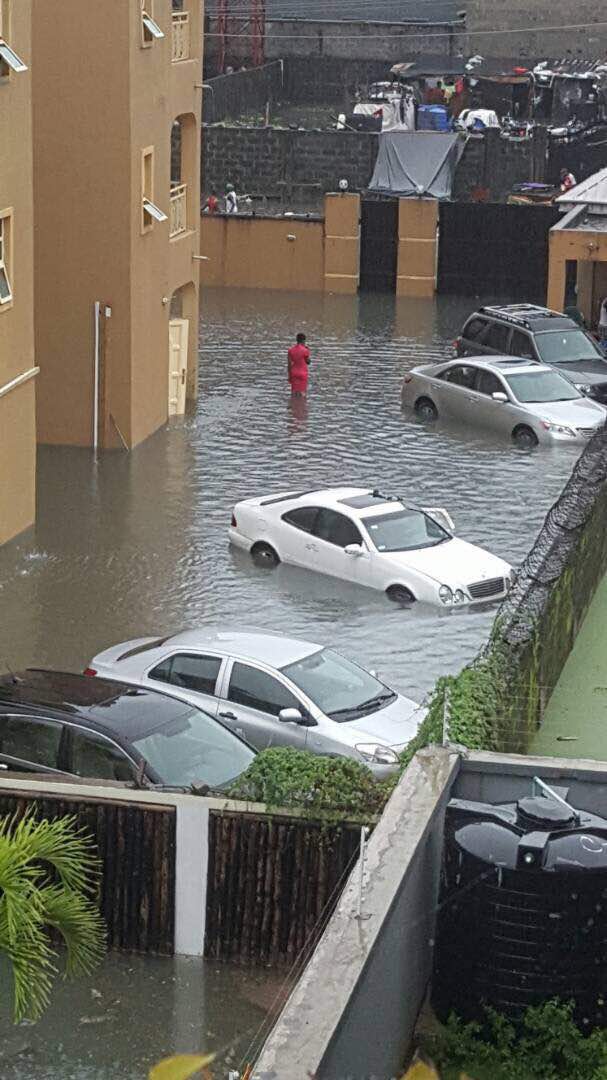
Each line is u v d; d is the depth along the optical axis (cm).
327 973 848
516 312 3709
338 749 1562
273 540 2388
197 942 1252
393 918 932
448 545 2312
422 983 1050
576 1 7444
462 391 3297
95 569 2347
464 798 1171
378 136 5475
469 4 7531
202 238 5019
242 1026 1171
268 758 1245
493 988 1030
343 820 1211
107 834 1254
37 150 3005
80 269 3041
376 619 2144
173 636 1789
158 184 3194
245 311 4659
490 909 1023
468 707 1274
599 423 3161
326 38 7538
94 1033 1164
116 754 1390
